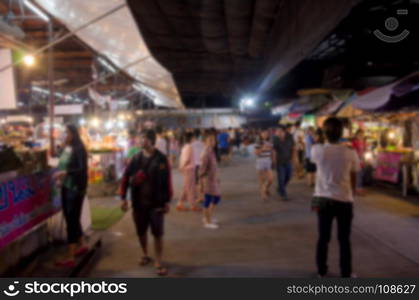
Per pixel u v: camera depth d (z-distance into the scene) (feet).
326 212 12.18
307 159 34.14
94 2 12.36
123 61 21.68
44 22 20.83
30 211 13.83
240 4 12.62
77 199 14.11
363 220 20.90
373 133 38.22
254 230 19.60
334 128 12.22
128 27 14.51
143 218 14.06
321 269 12.71
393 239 17.26
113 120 46.91
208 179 20.35
